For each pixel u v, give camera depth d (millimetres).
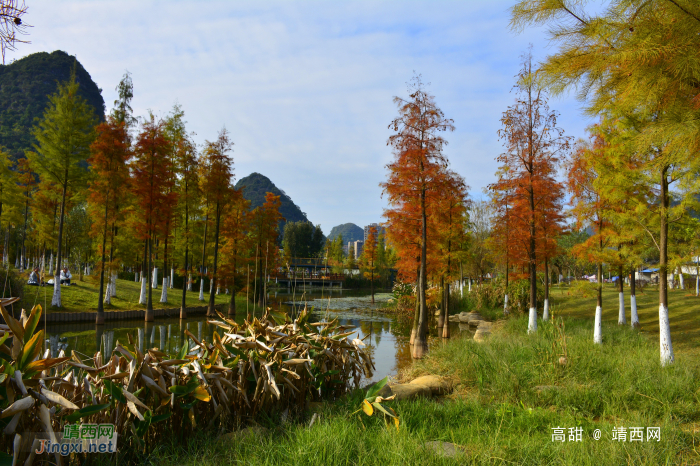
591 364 7402
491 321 23812
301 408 5270
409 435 4008
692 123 3990
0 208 33125
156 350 3982
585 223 14500
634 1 4102
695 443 4199
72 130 21938
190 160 29375
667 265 8812
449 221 21219
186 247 27719
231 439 3986
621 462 3463
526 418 5039
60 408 3275
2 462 2568
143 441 3689
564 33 4523
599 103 4785
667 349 8398
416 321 17484
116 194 22625
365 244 44562
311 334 6156
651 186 10961
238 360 4762
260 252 31984
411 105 16531
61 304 21625
